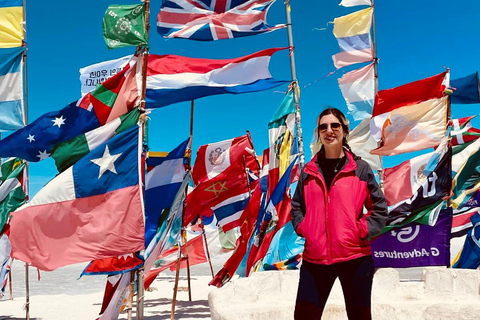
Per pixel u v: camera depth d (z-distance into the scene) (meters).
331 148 3.38
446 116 7.71
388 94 7.98
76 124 5.68
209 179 8.62
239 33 7.71
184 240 8.62
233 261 7.36
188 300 10.02
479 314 5.51
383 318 6.03
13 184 7.34
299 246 7.41
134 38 5.66
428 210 7.23
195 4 7.56
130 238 5.31
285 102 7.74
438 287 6.38
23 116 7.27
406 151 7.86
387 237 7.38
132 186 5.42
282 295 6.38
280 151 7.61
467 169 8.04
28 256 5.16
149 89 6.87
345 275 3.19
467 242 8.27
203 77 7.05
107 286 5.69
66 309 8.95
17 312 8.67
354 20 8.89
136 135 5.57
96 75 8.34
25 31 7.36
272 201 7.41
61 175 5.36
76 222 5.27
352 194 3.24
